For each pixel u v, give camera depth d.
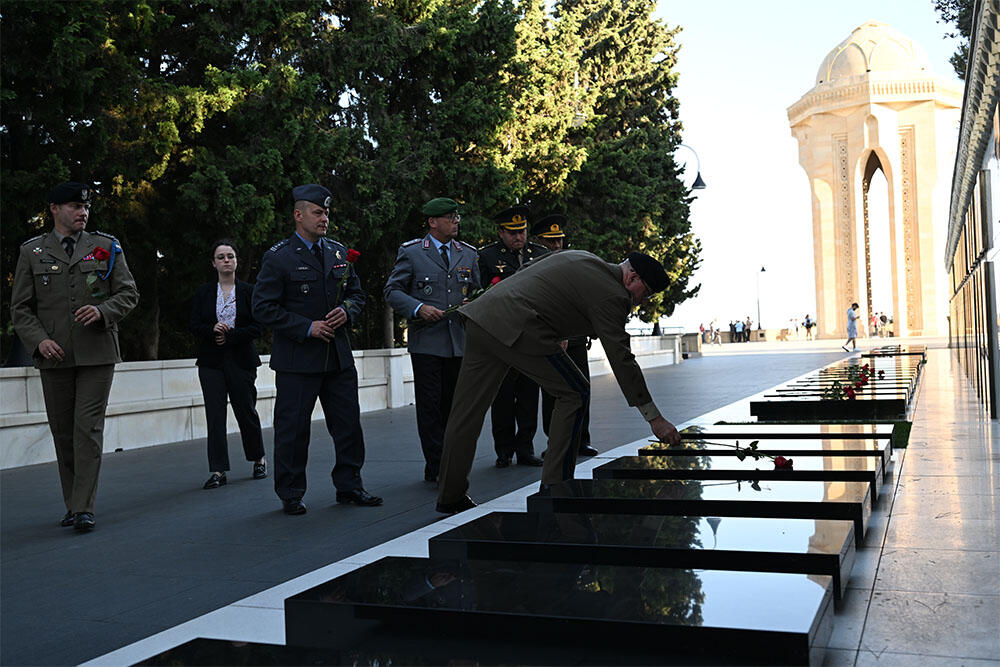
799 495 4.43
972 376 14.92
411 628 2.93
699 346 36.62
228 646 2.68
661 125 36.56
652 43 38.81
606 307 5.00
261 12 16.34
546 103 25.84
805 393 11.53
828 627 2.97
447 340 7.25
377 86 19.83
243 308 7.88
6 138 13.80
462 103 20.27
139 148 14.30
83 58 12.72
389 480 7.43
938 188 52.50
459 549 3.71
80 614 4.02
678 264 35.44
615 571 3.28
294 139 15.83
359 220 18.56
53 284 6.05
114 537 5.67
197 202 14.73
